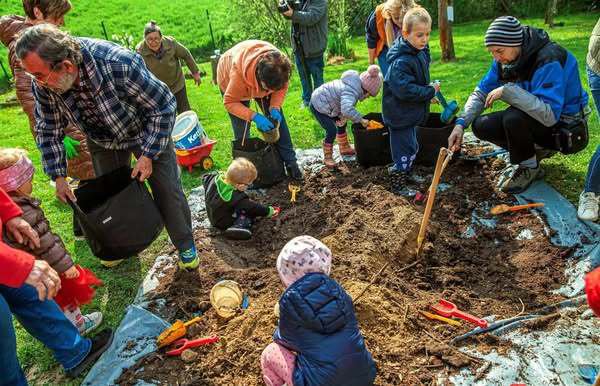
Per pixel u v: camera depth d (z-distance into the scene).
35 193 5.50
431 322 3.14
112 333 3.25
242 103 4.60
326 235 4.06
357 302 3.13
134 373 2.98
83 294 3.17
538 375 2.71
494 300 3.30
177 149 5.40
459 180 4.69
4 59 13.14
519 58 3.97
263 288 3.58
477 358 2.84
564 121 4.08
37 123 3.22
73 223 4.44
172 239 3.67
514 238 3.85
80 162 4.68
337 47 12.27
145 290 3.71
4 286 2.56
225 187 4.20
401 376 2.77
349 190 4.64
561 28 13.37
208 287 3.67
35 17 3.68
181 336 3.17
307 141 6.09
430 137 4.79
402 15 5.67
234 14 13.27
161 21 16.38
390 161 5.04
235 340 3.10
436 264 3.68
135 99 3.05
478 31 15.09
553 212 4.00
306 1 6.73
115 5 16.89
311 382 2.28
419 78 4.23
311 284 2.31
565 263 3.51
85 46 2.82
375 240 3.81
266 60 4.11
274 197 4.86
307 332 2.30
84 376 3.05
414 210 4.11
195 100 8.68
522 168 4.30
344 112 4.74
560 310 3.12
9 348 2.45
